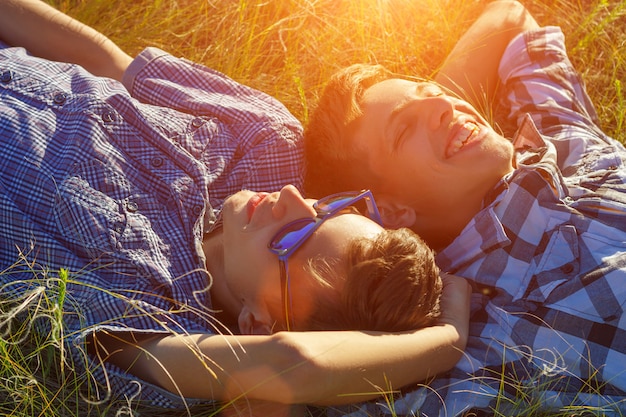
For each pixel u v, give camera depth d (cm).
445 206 227
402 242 178
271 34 309
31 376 177
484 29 291
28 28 255
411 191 228
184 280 201
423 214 231
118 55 262
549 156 222
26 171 202
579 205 211
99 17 299
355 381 169
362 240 179
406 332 179
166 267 199
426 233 235
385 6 312
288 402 169
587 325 194
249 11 311
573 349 193
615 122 296
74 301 187
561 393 193
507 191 212
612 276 195
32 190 200
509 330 197
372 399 183
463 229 220
